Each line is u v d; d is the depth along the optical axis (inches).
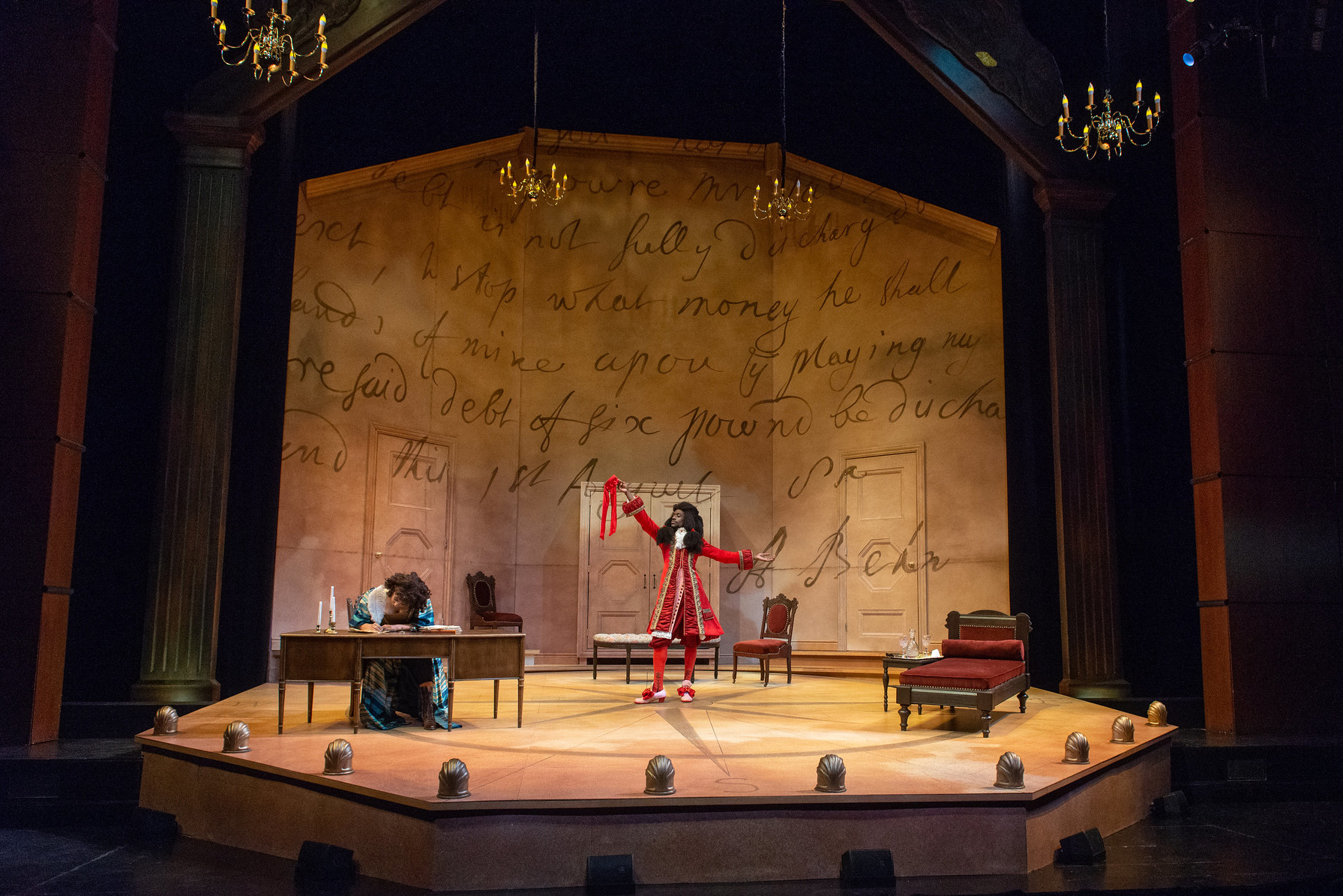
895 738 198.4
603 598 397.7
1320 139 267.4
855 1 307.4
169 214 271.3
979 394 361.4
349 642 198.5
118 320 264.5
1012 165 335.3
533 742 187.9
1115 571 295.0
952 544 362.0
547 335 418.0
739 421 421.7
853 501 391.5
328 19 274.8
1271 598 246.4
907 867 143.6
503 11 367.6
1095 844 161.5
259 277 292.7
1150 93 311.4
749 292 428.5
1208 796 217.3
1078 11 319.0
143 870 152.6
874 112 383.9
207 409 260.2
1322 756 223.8
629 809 138.7
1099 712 245.1
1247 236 260.5
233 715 228.2
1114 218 315.9
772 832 141.9
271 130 299.0
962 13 309.9
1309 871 156.4
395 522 364.5
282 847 159.9
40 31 235.5
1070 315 305.4
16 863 157.5
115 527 257.8
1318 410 255.3
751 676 361.4
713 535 402.6
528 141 412.2
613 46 388.8
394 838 141.9
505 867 136.1
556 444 412.5
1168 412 304.7
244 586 282.2
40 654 217.3
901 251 390.6
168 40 275.4
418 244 380.2
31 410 222.2
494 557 401.1
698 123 416.2
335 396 346.6
